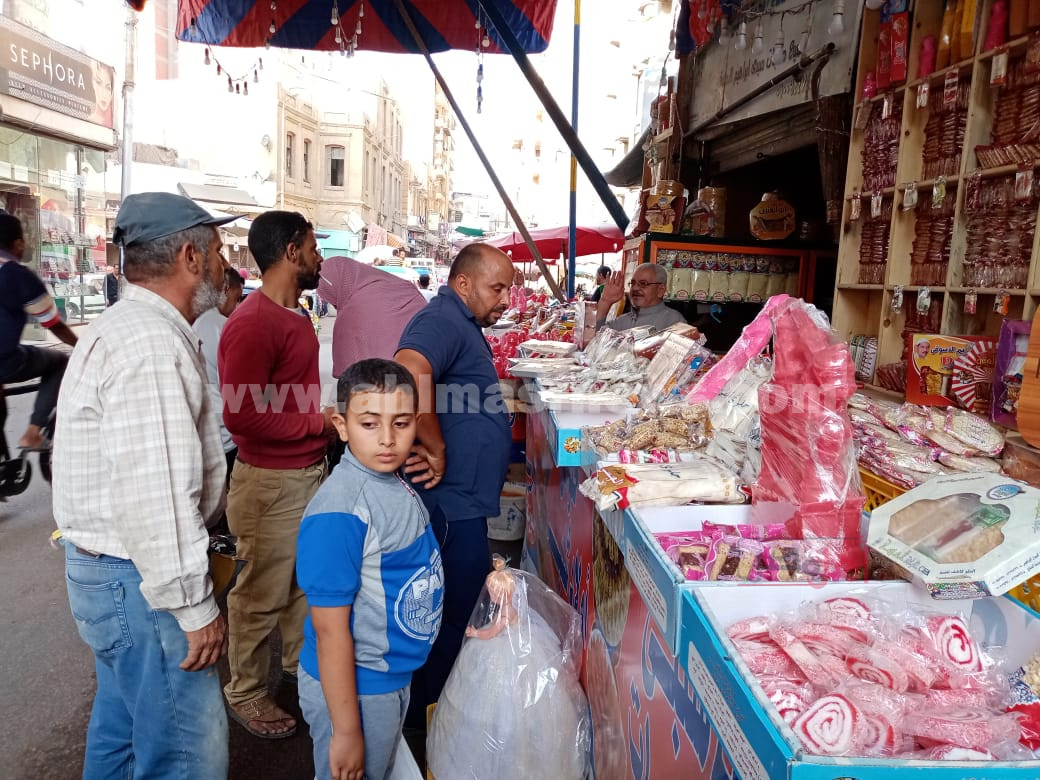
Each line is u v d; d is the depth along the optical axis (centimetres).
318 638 150
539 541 340
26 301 450
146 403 149
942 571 102
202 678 167
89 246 1455
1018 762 71
